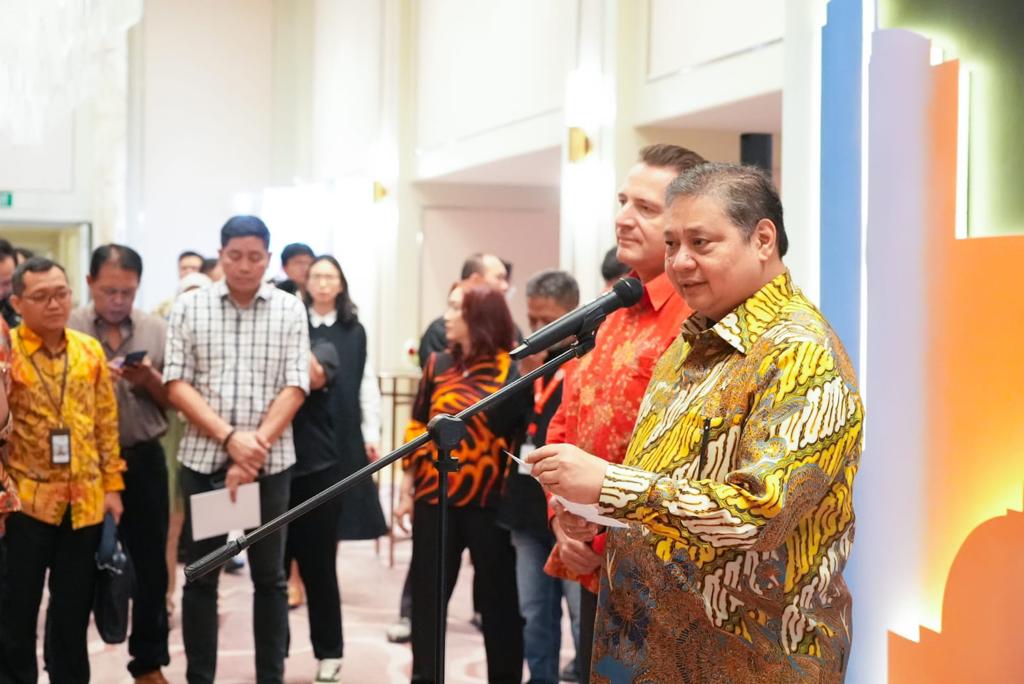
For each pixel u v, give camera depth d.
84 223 11.15
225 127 12.84
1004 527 2.57
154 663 4.61
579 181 6.89
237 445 4.04
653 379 2.21
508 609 3.89
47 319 3.89
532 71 7.86
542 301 4.14
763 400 1.86
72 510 3.94
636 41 6.58
